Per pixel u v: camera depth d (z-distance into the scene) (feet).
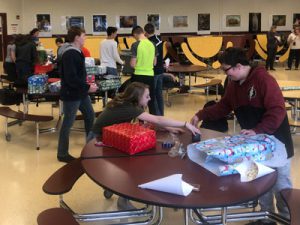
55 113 21.77
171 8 52.34
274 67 43.78
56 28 49.88
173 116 21.40
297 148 15.55
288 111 19.42
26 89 17.78
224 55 7.98
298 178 12.51
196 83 31.17
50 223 6.55
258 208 10.23
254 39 41.60
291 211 6.77
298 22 47.47
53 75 21.29
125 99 9.17
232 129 17.65
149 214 8.77
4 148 15.94
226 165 6.59
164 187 5.88
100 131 9.26
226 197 5.76
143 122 9.37
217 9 53.21
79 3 50.01
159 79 19.74
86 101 14.07
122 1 51.06
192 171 6.75
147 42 17.81
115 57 22.18
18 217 10.30
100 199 11.30
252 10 53.62
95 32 50.88
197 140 8.45
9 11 48.29
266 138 7.27
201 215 8.71
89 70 17.79
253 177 6.30
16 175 13.08
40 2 49.14
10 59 24.57
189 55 36.29
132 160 7.32
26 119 15.67
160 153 7.72
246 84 8.09
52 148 15.89
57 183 8.10
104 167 6.97
